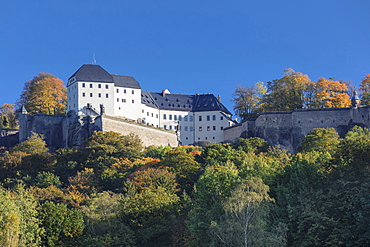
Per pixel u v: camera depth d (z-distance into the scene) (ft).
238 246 211.00
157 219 268.82
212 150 388.16
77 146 521.24
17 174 400.47
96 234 258.16
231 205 221.25
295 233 228.84
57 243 243.81
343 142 270.87
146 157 446.19
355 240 214.90
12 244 212.02
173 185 315.58
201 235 235.40
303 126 507.71
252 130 545.85
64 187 363.97
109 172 372.17
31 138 504.02
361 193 223.10
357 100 501.97
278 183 267.39
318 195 238.07
